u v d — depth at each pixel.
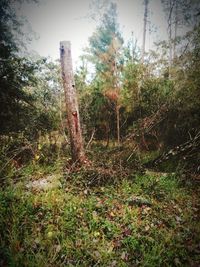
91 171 6.47
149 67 10.11
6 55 7.86
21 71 8.14
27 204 4.44
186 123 8.30
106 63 10.68
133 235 4.12
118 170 6.69
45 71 9.85
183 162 7.41
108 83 10.70
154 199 5.52
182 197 5.67
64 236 4.02
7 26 8.92
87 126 12.41
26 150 8.00
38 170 7.09
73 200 5.05
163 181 6.35
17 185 5.36
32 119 8.79
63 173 6.68
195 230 4.38
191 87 7.69
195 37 8.03
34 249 3.71
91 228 4.28
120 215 4.71
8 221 4.03
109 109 11.97
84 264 3.58
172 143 9.02
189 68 8.08
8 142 7.33
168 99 8.57
